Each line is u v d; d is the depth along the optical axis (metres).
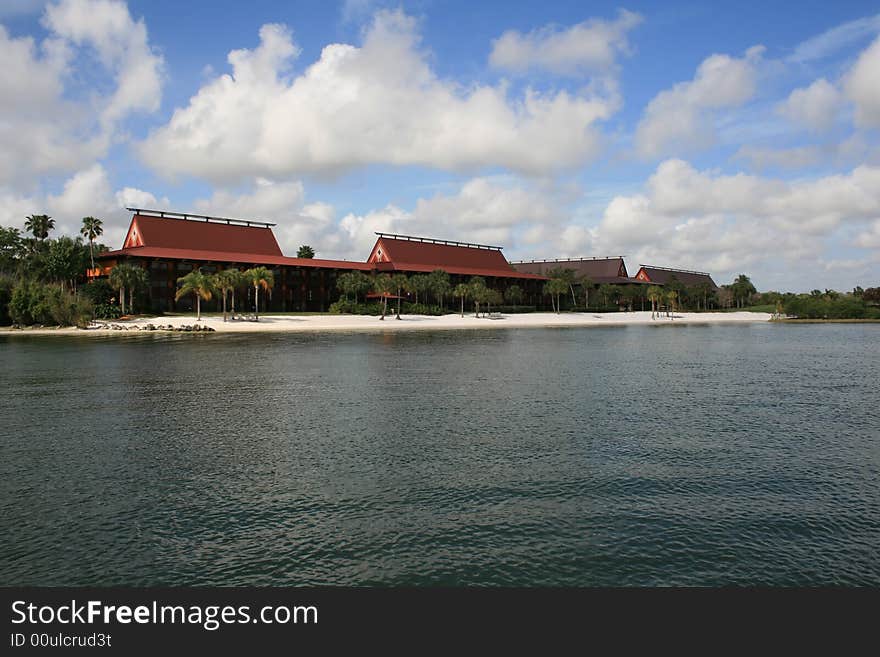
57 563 11.36
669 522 13.19
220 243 137.38
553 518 13.40
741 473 16.73
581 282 188.75
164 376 38.66
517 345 68.38
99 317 102.12
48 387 33.78
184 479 16.17
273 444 20.06
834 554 11.70
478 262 186.25
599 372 41.25
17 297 97.12
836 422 23.88
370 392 31.70
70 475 16.58
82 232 116.69
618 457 18.39
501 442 20.33
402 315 132.25
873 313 153.62
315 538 12.34
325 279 139.50
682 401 28.94
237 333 89.56
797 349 63.53
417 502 14.38
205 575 10.94
